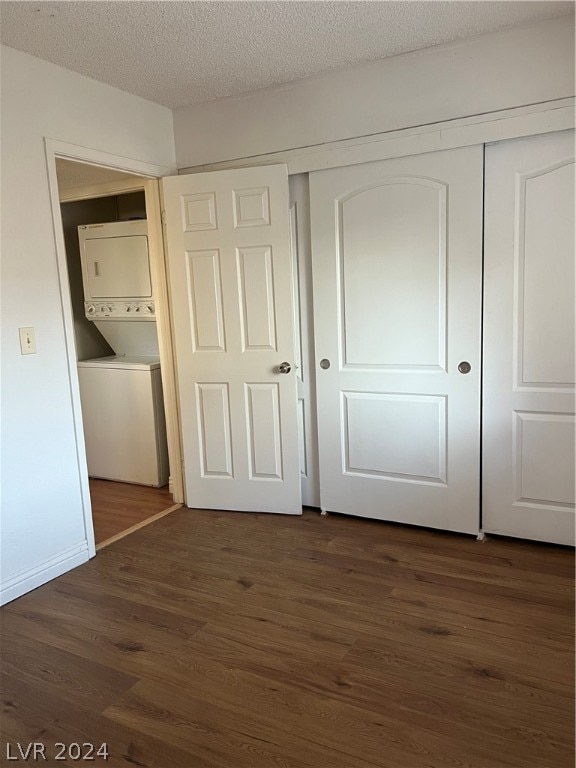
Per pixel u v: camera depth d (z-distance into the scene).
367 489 3.12
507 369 2.68
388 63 2.69
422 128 2.67
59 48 2.42
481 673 1.89
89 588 2.55
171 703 1.81
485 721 1.69
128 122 2.99
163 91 2.98
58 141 2.61
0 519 2.42
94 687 1.90
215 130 3.16
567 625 2.13
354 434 3.10
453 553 2.74
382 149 2.76
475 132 2.56
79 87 2.71
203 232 3.13
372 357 2.97
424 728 1.67
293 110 2.94
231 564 2.72
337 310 3.02
